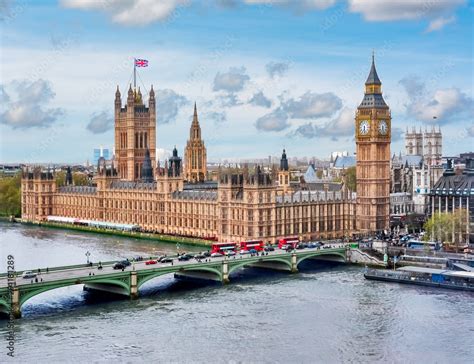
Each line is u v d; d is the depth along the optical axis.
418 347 181.00
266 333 192.38
